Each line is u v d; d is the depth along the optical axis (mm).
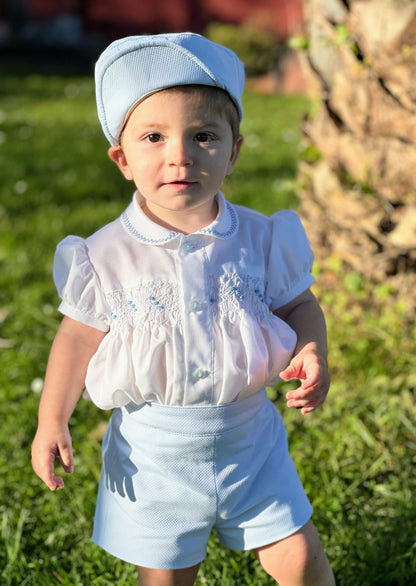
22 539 2695
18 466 3057
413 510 2699
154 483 1947
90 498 2838
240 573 2496
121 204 6410
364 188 3662
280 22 21500
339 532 2627
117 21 24000
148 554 1970
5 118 11203
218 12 22625
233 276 1944
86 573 2523
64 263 2006
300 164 3969
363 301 3795
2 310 4430
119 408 2059
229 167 1983
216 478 1939
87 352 1988
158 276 1918
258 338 1925
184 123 1789
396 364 3520
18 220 5910
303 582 1992
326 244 3863
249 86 16406
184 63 1774
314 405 1932
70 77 17234
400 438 3143
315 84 3732
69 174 7430
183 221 1972
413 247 3623
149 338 1887
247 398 1967
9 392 3588
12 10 24938
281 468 2016
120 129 1897
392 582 2484
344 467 2982
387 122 3510
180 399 1896
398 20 3248
